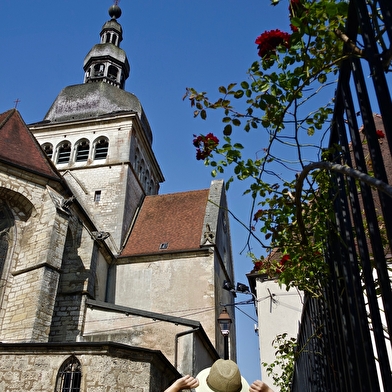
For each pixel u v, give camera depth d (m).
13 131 25.20
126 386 15.70
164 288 28.41
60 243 20.91
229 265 36.78
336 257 4.35
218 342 27.12
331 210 4.54
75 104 40.62
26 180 22.39
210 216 32.81
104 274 28.89
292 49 4.07
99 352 15.94
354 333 3.51
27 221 21.97
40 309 18.94
